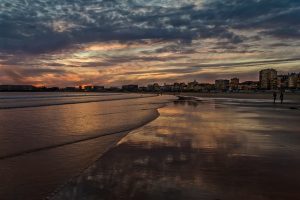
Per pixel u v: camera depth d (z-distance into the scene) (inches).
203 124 741.9
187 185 258.4
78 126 781.9
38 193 260.7
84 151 446.9
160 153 396.2
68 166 356.8
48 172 329.1
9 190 268.5
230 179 274.8
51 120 947.3
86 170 310.7
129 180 274.4
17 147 480.4
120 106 1830.7
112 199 227.1
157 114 1095.6
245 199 225.1
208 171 303.0
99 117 1053.8
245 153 388.5
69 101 2728.8
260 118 898.1
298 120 831.1
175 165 330.0
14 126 782.5
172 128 663.8
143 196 232.4
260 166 320.5
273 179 273.9
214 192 240.1
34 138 576.7
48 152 439.5
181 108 1489.9
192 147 435.8
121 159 361.7
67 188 252.8
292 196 231.5
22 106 1787.6
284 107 1520.7
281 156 368.5
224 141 484.1
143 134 572.4
